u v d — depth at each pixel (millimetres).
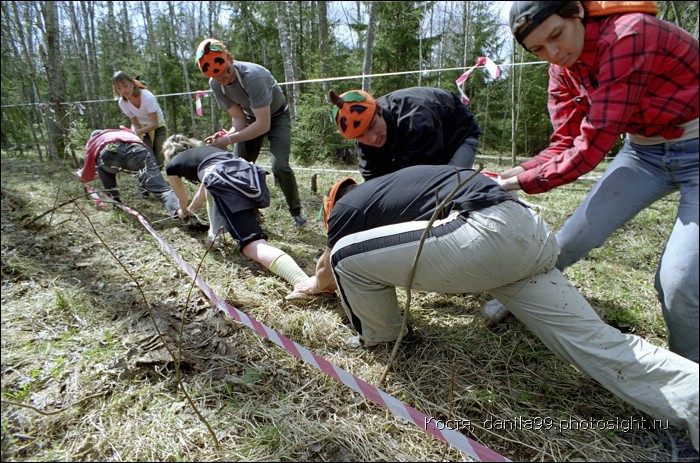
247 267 3332
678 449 1707
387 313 2201
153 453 1649
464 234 1773
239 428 1788
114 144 4223
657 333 2455
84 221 4160
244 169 3217
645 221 4266
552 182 1859
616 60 1474
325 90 9148
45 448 1662
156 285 2967
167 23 16578
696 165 1647
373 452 1697
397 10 12758
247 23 16094
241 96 3830
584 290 2924
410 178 2014
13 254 3314
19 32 8023
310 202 5219
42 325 2432
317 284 2635
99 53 17359
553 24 1466
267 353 2271
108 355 2182
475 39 13359
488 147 14406
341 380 1877
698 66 1495
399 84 13422
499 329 2521
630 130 1754
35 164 7469
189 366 2121
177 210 4023
